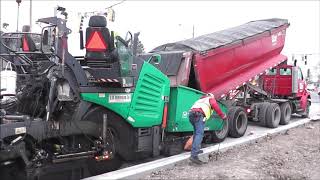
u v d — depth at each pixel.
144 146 8.79
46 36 6.95
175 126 9.55
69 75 7.14
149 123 8.80
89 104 7.54
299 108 17.19
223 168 8.11
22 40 7.55
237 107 12.38
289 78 16.69
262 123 14.51
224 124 11.58
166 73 10.49
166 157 9.29
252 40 13.12
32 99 7.27
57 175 7.11
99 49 7.39
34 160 6.64
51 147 7.07
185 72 10.35
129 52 8.02
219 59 11.62
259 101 15.41
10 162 6.43
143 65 8.61
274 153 9.84
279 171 8.12
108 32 7.47
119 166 8.34
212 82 11.47
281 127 14.30
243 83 12.99
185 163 8.46
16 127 6.38
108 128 7.97
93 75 7.57
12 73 6.82
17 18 7.85
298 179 7.79
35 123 6.67
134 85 8.36
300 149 10.59
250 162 8.75
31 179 6.63
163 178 7.26
